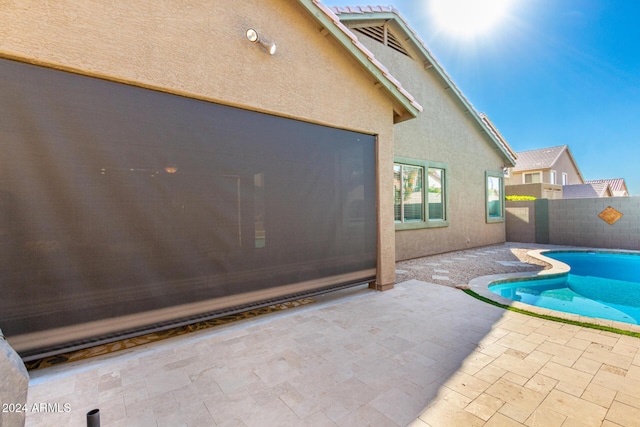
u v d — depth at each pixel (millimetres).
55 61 3771
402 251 11844
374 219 7398
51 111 3828
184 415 3113
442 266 10672
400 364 4051
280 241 5801
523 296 8852
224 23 5031
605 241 14312
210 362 4172
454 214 14164
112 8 4105
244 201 5359
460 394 3396
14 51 3568
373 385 3590
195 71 4746
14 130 3643
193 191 4836
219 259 5086
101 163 4133
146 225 4445
